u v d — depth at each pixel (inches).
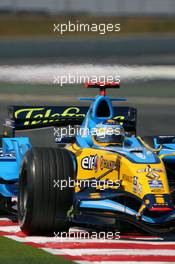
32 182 1051.3
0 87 3575.3
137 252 954.7
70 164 1073.5
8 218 1228.5
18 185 1122.0
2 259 909.8
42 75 2945.4
